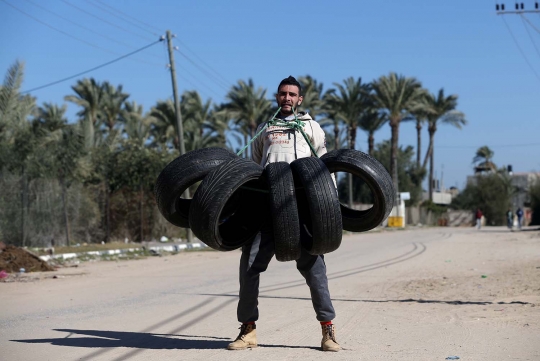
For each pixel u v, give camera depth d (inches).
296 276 576.4
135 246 1039.6
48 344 263.9
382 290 460.4
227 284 519.2
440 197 3737.7
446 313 343.9
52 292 466.9
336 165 233.1
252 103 1823.3
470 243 1159.6
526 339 266.1
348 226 249.1
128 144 1387.8
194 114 1916.8
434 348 247.0
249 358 228.1
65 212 1022.4
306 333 283.3
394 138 2117.4
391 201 234.5
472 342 260.1
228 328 302.8
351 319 324.8
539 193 2751.0
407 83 2070.6
